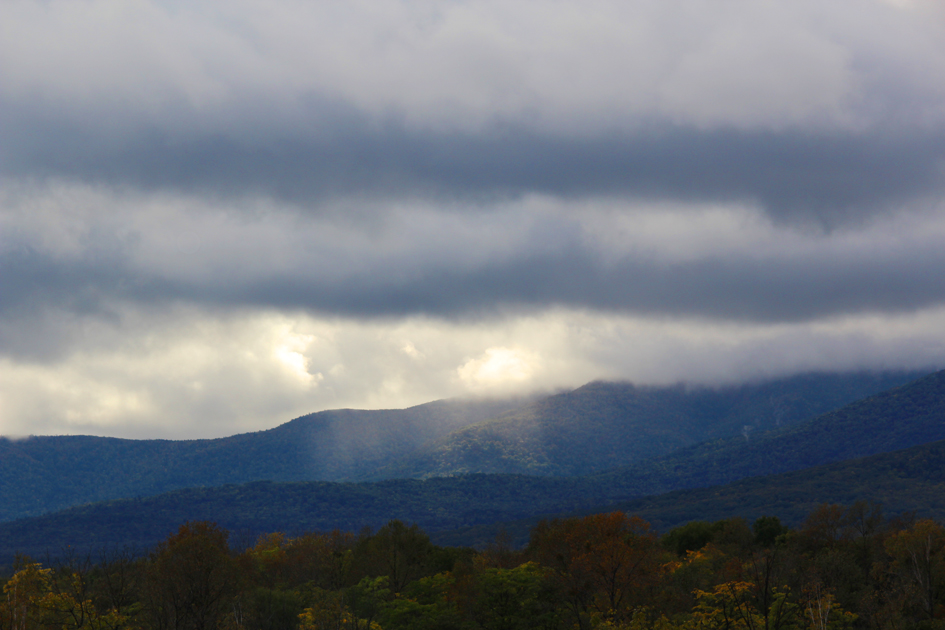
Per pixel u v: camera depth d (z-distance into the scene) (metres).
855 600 109.25
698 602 99.31
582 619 101.25
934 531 115.56
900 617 97.94
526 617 105.25
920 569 110.44
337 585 134.88
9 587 76.75
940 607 105.06
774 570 81.69
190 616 86.94
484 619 106.25
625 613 91.56
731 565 95.38
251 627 100.06
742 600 78.50
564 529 108.50
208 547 90.00
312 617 99.50
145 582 88.31
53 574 80.81
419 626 102.75
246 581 109.31
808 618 76.88
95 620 76.94
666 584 104.38
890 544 120.75
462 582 109.19
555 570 105.50
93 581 91.62
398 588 125.81
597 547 98.00
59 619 76.38
